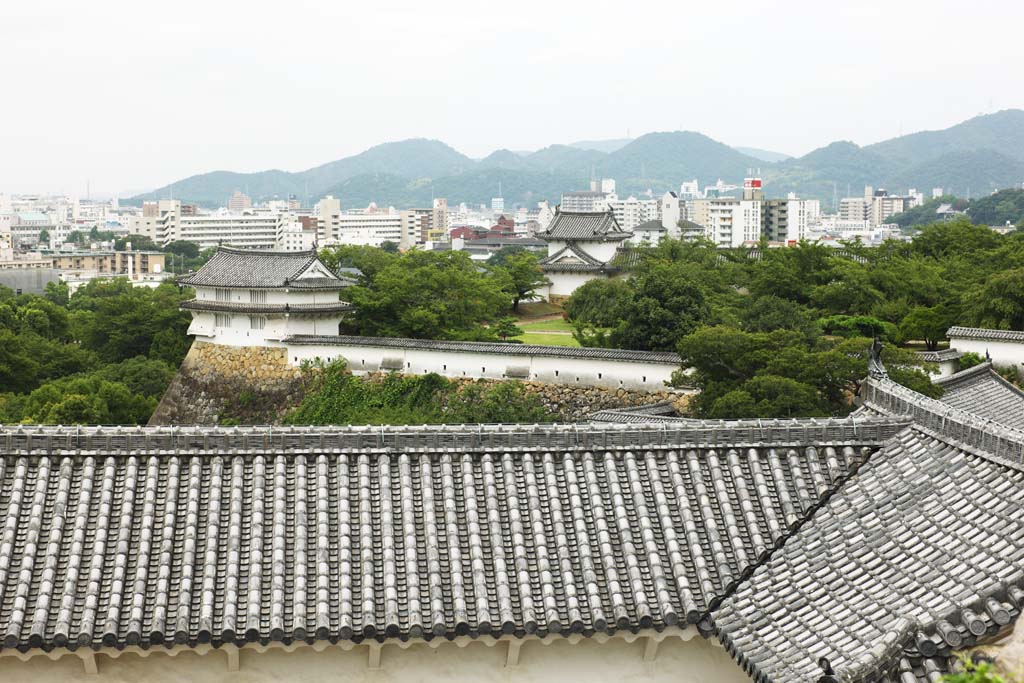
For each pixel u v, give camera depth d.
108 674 16.48
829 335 85.88
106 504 17.28
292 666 16.78
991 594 13.56
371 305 88.12
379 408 78.69
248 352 87.19
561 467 18.83
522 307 120.69
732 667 17.42
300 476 18.02
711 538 17.73
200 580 16.48
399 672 16.92
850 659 13.99
